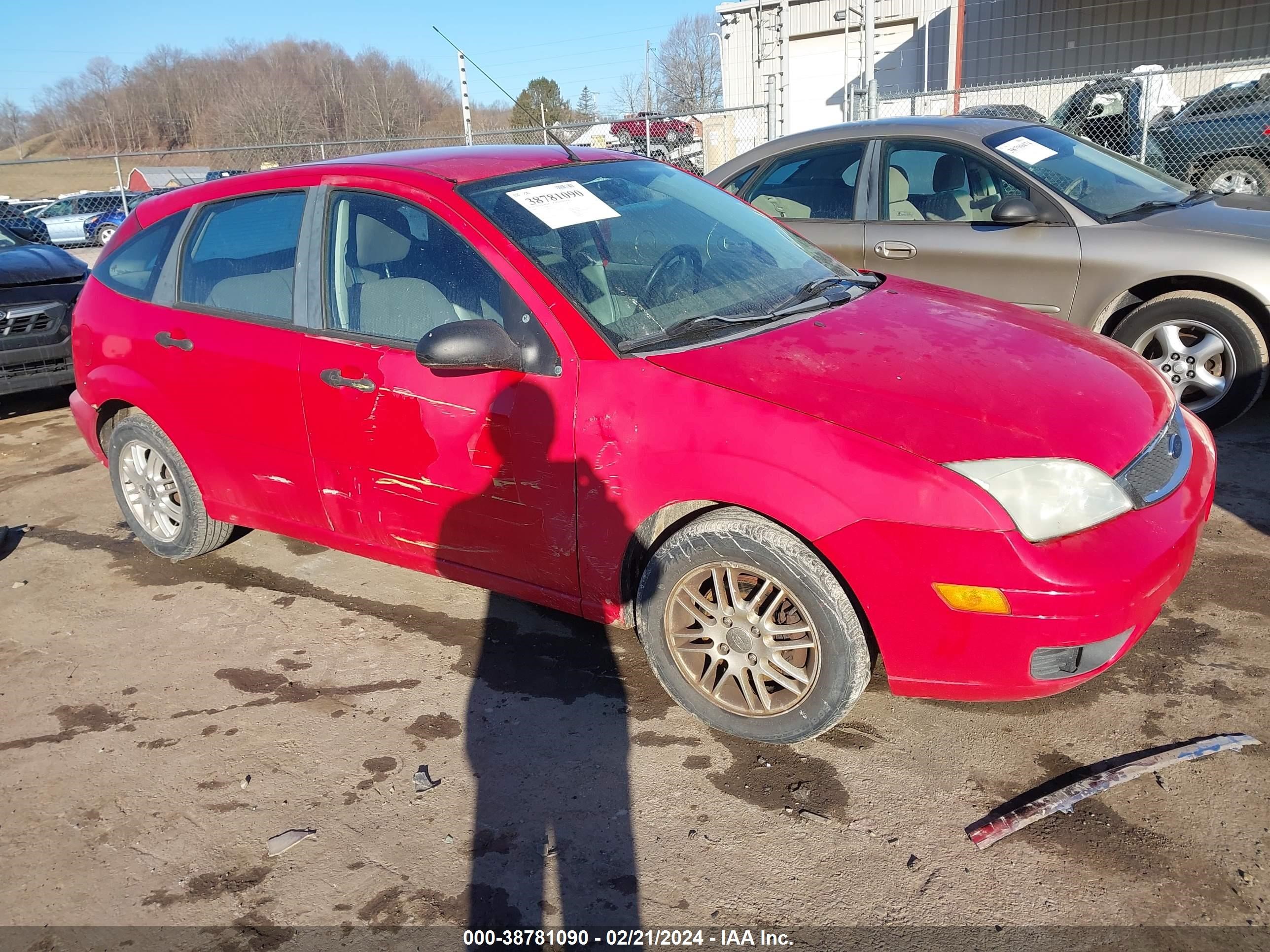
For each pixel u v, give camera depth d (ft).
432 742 9.38
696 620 8.98
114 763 9.34
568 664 10.62
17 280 20.61
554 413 9.05
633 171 11.88
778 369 8.59
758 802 8.28
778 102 43.34
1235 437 15.94
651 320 9.41
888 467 7.68
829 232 17.92
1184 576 8.52
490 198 10.12
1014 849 7.55
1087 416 8.24
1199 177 31.99
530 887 7.52
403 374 9.95
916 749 8.84
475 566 10.33
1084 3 61.16
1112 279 15.44
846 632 8.09
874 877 7.39
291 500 11.62
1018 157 16.62
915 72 70.69
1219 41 58.49
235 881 7.76
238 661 11.09
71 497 17.03
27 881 7.88
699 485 8.34
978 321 10.09
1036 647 7.57
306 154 58.34
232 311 11.67
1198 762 8.30
